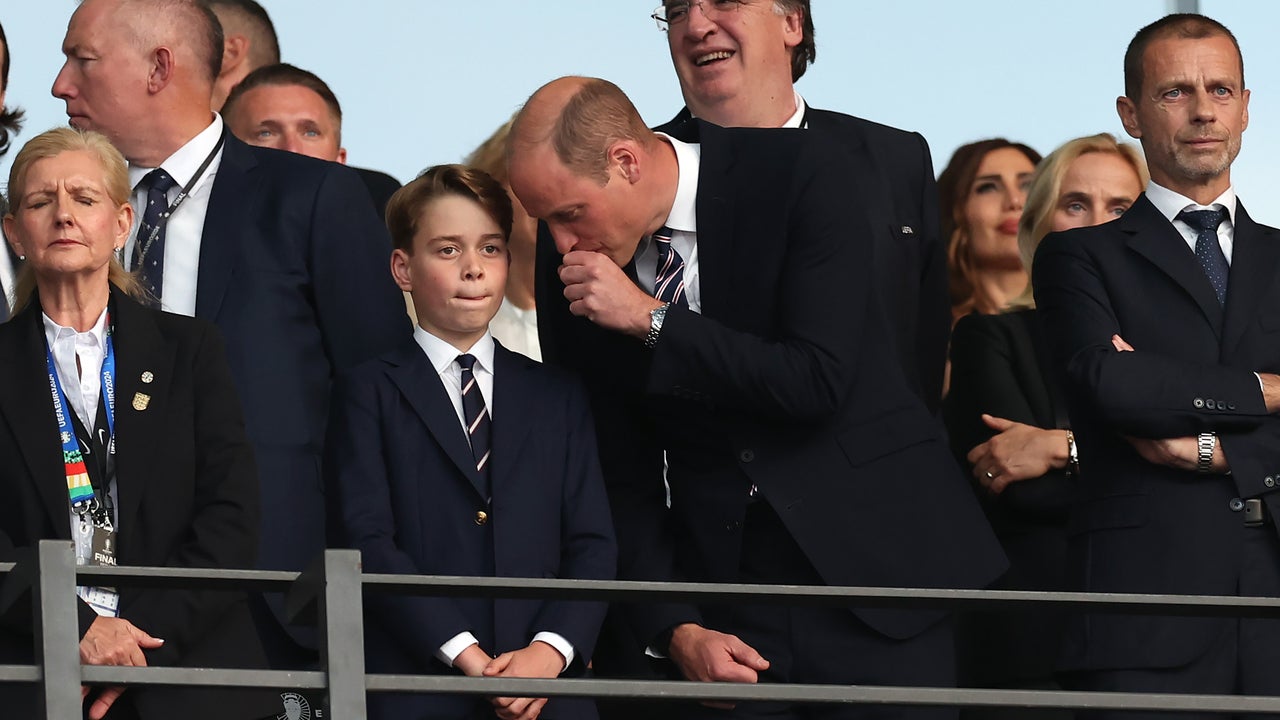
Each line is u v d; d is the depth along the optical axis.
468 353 18.00
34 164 17.11
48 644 12.55
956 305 25.53
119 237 17.58
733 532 17.64
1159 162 20.11
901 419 17.88
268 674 12.73
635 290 17.28
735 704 17.45
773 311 17.52
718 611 17.78
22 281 17.56
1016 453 21.50
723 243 17.64
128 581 12.83
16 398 16.53
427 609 16.97
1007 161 25.61
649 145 17.66
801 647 17.52
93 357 16.84
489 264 18.03
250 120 23.23
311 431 19.14
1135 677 18.75
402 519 17.45
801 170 17.70
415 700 16.88
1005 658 21.31
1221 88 20.08
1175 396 18.91
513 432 17.75
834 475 17.59
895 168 21.52
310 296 19.62
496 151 23.80
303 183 19.89
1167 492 19.03
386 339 19.69
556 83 17.67
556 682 13.16
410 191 18.19
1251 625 18.77
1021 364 22.31
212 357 17.09
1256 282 19.69
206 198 19.81
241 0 24.86
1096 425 19.47
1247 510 18.91
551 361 18.67
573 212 17.42
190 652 16.30
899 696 13.66
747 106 21.31
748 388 17.12
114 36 19.83
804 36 21.83
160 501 16.48
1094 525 19.30
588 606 17.30
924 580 17.44
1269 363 19.44
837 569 17.39
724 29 21.22
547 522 17.58
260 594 18.28
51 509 16.23
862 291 17.48
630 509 18.12
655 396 17.86
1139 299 19.61
